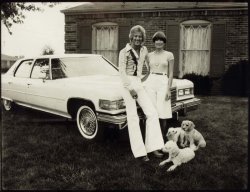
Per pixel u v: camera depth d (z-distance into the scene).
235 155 4.16
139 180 3.42
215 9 9.27
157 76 4.58
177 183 3.35
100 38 10.49
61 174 3.64
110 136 4.80
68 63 5.65
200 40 9.73
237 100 8.08
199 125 5.70
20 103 6.49
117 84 4.62
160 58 4.56
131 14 10.03
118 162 3.98
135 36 4.01
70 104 5.12
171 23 9.77
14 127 5.70
